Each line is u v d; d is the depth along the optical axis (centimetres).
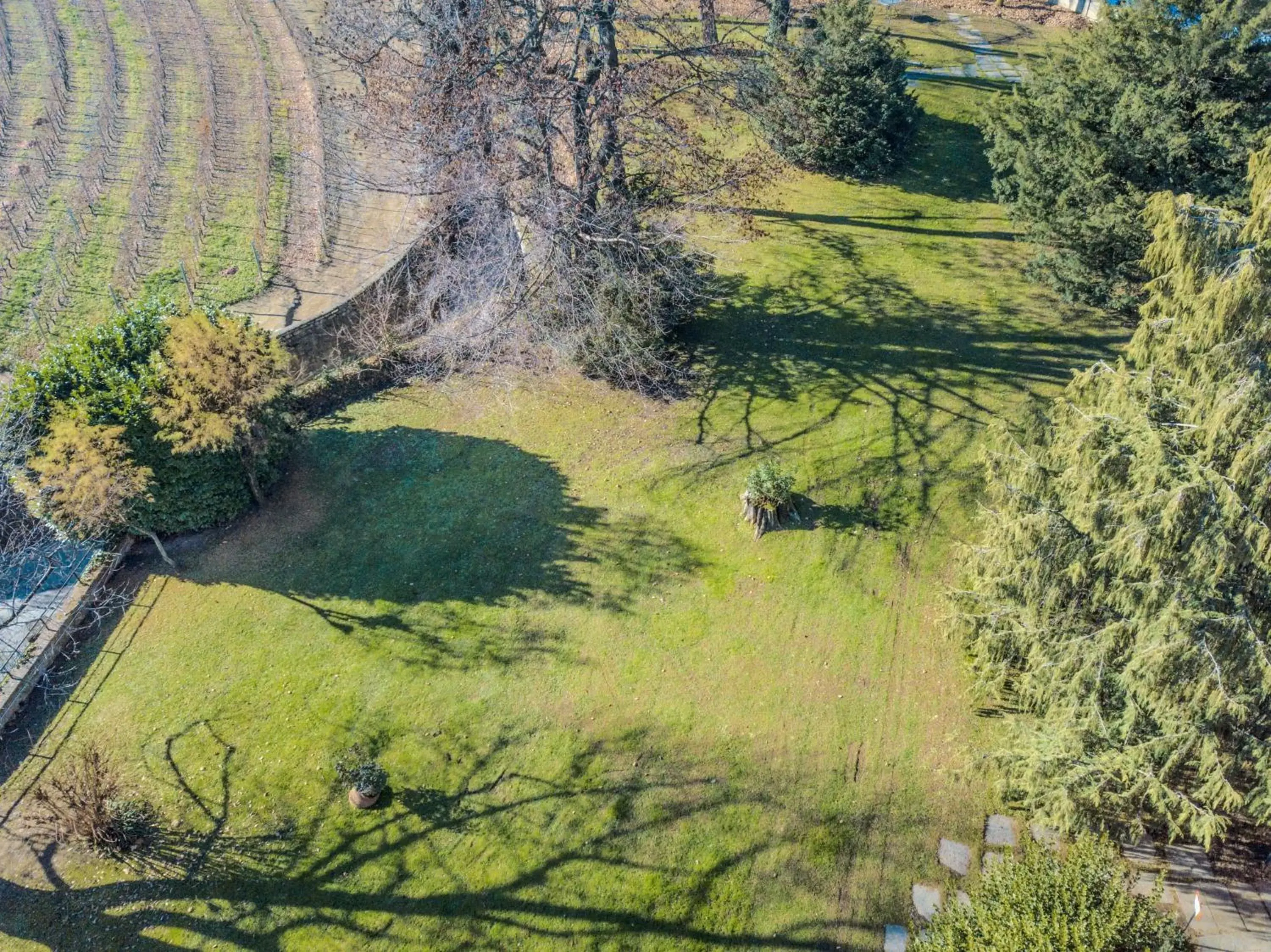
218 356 1188
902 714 1059
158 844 950
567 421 1489
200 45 2825
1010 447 1041
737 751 1027
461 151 1463
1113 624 837
